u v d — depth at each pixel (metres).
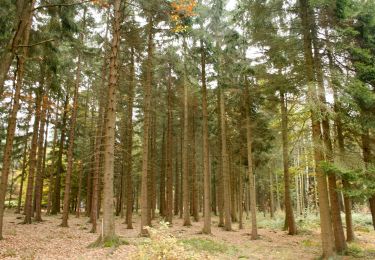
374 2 12.45
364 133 13.45
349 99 11.34
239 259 11.96
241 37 18.69
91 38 20.27
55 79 17.33
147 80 18.06
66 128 29.56
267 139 20.73
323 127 12.59
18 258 9.36
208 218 18.72
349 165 11.29
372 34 13.04
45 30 14.88
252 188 18.52
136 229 20.47
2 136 26.16
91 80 25.09
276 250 14.52
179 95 26.77
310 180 47.50
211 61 20.53
